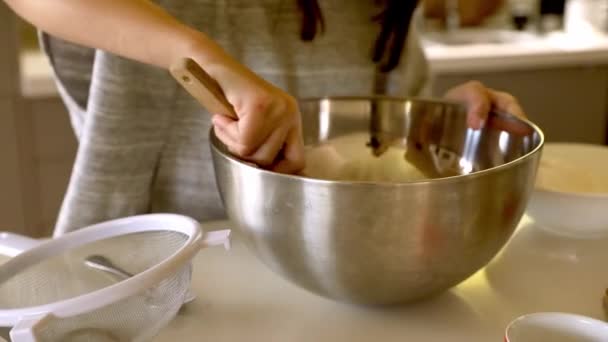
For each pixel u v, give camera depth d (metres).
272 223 0.47
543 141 0.54
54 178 1.56
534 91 1.72
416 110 0.73
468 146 0.69
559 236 0.67
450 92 0.72
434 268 0.46
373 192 0.43
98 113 0.71
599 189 0.72
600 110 1.79
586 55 1.71
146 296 0.41
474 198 0.44
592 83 1.75
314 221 0.45
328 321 0.51
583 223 0.64
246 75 0.49
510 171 0.46
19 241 0.53
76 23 0.53
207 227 0.70
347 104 0.74
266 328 0.50
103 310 0.39
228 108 0.49
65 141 1.53
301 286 0.52
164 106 0.74
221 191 0.52
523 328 0.42
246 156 0.52
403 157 0.73
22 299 0.46
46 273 0.49
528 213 0.67
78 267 0.51
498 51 1.69
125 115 0.72
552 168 0.74
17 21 1.41
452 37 1.95
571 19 2.02
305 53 0.81
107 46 0.54
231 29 0.78
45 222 1.59
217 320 0.51
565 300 0.54
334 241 0.45
